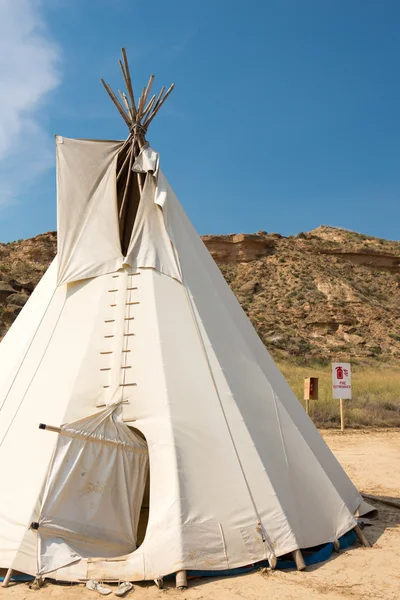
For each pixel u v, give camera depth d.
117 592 5.05
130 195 8.17
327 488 6.80
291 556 5.93
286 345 50.59
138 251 7.45
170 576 5.39
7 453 6.12
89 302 7.18
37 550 5.39
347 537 6.80
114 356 6.63
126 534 5.79
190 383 6.48
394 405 22.23
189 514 5.60
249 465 6.12
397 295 73.25
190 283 7.45
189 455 5.95
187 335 6.87
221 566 5.51
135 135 8.25
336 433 17.38
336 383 18.27
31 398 6.52
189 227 8.41
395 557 6.36
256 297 67.31
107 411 6.14
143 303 7.00
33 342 7.09
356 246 82.12
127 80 8.34
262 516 5.88
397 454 13.96
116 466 5.93
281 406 7.10
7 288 44.22
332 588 5.36
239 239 76.56
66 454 5.70
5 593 5.11
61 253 7.60
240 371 7.00
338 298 66.19
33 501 5.67
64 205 7.77
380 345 56.16
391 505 9.11
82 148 8.05
